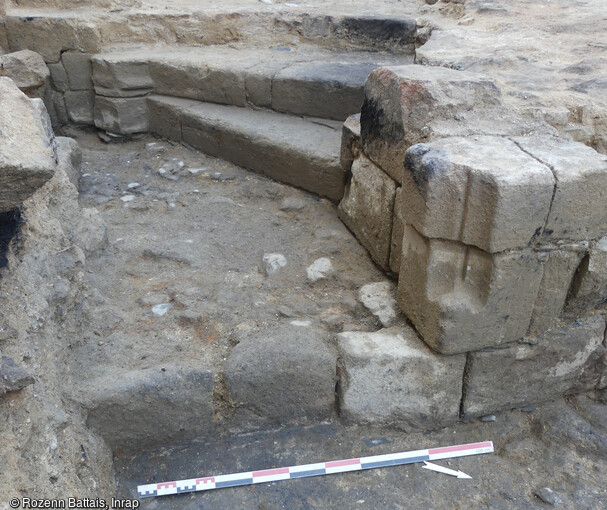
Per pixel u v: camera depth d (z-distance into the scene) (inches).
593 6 184.1
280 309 102.3
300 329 95.4
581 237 82.4
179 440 91.4
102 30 184.1
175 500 84.2
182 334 96.7
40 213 95.0
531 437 96.1
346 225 131.0
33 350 75.9
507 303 85.5
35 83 174.2
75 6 187.5
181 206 142.6
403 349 91.8
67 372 84.7
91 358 89.8
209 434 92.4
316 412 93.9
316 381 90.4
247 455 90.2
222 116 165.9
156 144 180.5
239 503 83.7
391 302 101.8
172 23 191.3
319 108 160.7
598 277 85.6
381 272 114.9
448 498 85.3
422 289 89.0
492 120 95.6
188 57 179.8
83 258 97.4
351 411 93.0
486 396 96.1
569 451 93.0
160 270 114.7
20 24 173.8
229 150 163.5
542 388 99.2
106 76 175.9
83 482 76.7
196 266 115.8
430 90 95.5
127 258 117.3
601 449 92.9
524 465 91.0
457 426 97.6
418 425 95.3
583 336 96.0
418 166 82.4
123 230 129.3
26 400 70.6
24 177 61.2
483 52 136.6
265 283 111.2
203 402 88.7
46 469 69.2
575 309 91.7
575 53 136.0
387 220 108.3
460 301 85.1
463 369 93.0
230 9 197.8
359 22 186.1
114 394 84.2
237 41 194.5
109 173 162.6
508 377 95.5
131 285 109.3
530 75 120.0
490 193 76.1
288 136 150.1
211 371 88.6
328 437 93.4
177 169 162.1
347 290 110.1
